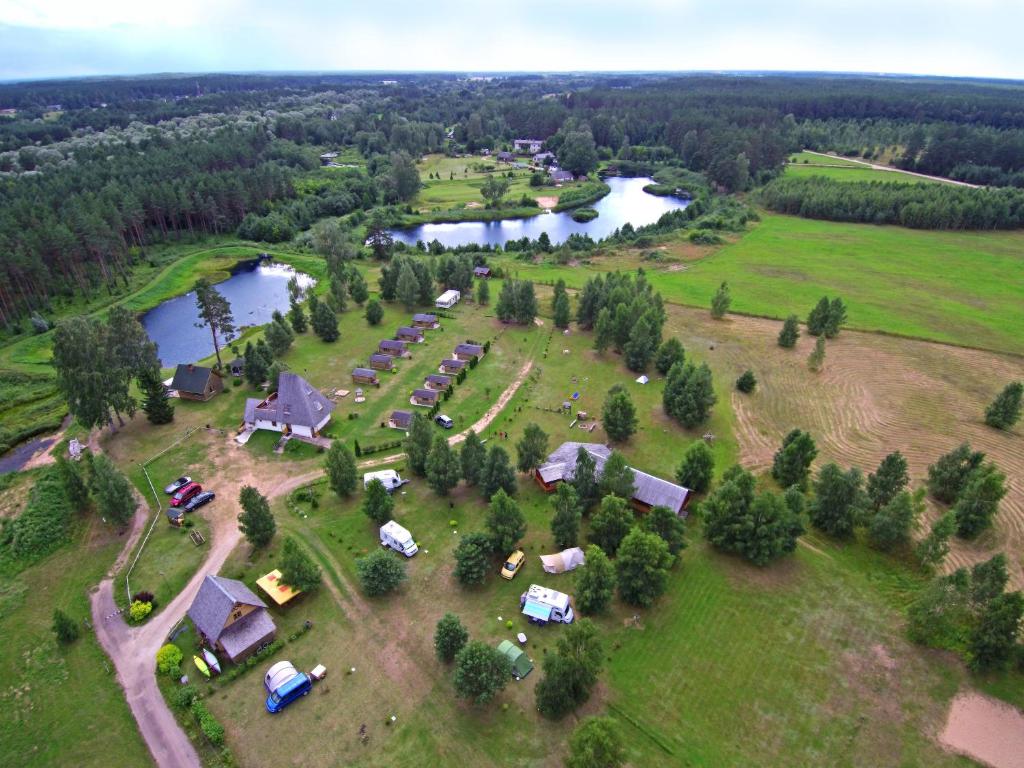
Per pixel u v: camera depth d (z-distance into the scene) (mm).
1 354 119250
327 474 78500
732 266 171625
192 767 45938
